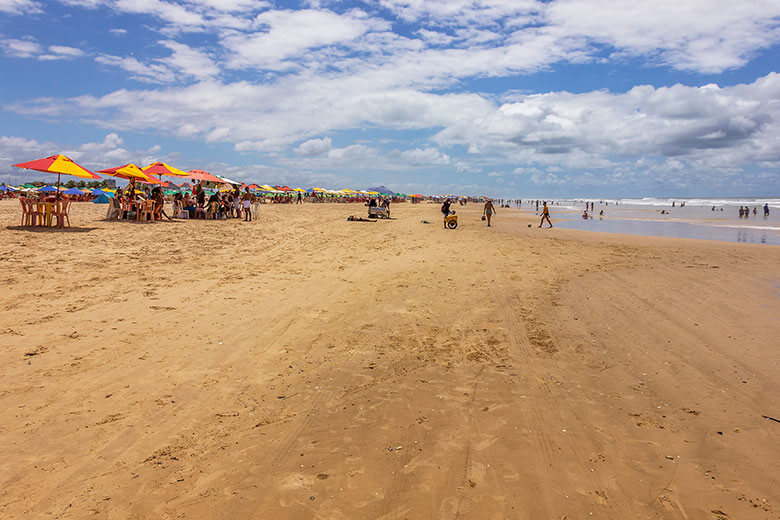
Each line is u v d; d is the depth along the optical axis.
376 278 10.10
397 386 4.71
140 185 29.02
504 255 14.44
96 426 3.76
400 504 2.91
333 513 2.81
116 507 2.81
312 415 4.07
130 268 10.03
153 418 3.93
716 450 3.56
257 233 18.75
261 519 2.74
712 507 2.89
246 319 6.81
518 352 5.77
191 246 13.84
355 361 5.36
